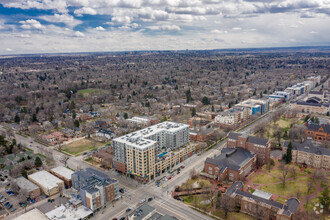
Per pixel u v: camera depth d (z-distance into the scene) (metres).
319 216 191.00
